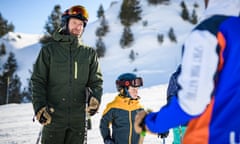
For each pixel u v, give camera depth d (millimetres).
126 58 73938
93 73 3592
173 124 1695
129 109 4086
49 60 3426
